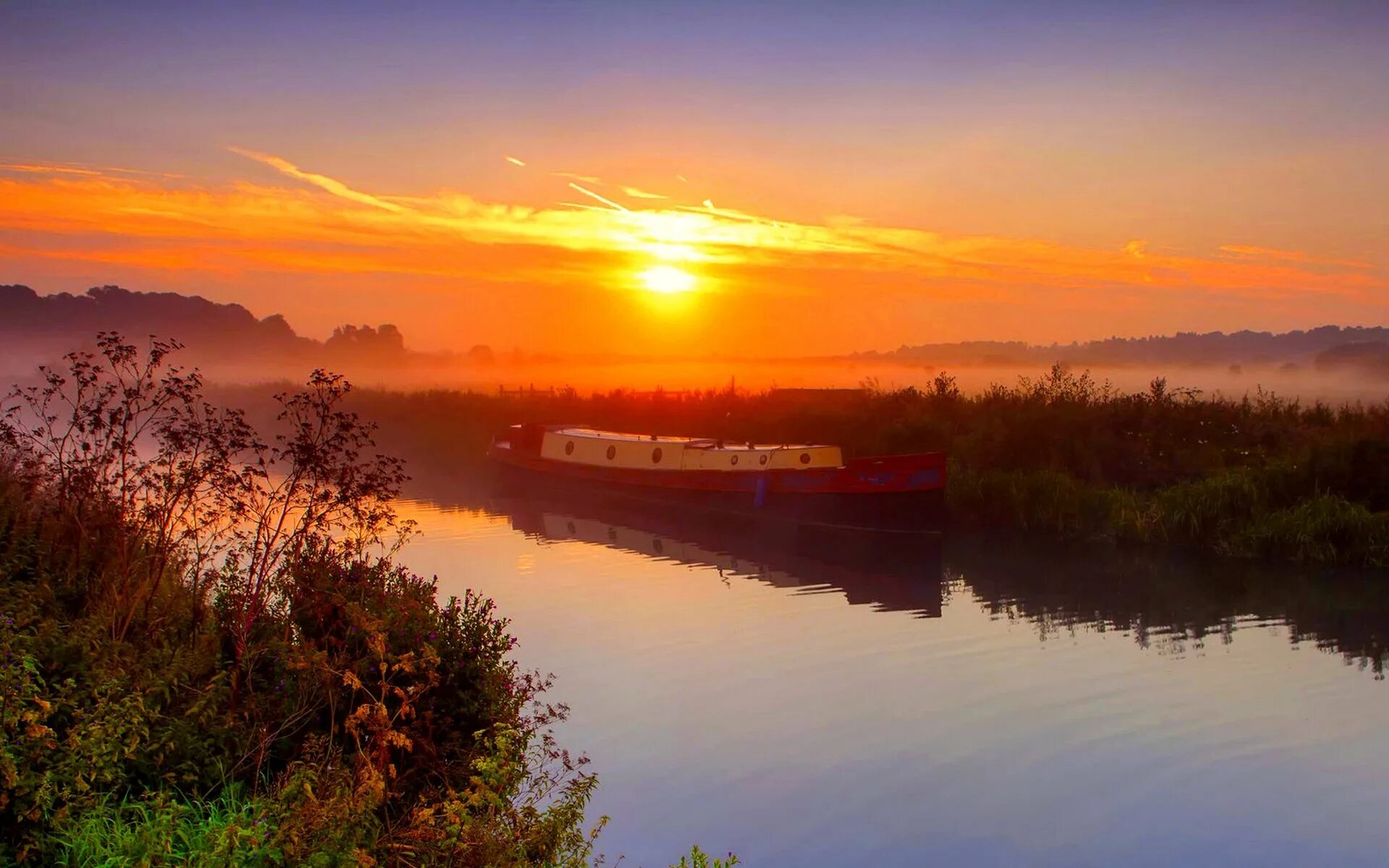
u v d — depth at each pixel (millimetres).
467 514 31031
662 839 9859
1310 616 18062
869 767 11602
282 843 6348
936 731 12672
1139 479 28172
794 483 29031
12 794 6277
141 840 6332
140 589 9273
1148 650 16172
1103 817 10406
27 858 6207
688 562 23734
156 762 7363
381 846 7145
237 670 8336
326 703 8531
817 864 9352
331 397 10266
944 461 26688
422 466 43812
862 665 15406
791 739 12344
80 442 10672
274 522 15789
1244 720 13008
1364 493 23672
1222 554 22891
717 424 41844
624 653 15914
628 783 11133
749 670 15125
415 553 24531
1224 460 27922
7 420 12125
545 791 9125
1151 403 32156
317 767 7340
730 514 30391
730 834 9906
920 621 18109
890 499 27484
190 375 10844
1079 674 14969
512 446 38594
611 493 33719
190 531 10422
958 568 22891
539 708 13281
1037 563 23188
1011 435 30797
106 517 10195
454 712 8914
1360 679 14547
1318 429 29625
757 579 21891
